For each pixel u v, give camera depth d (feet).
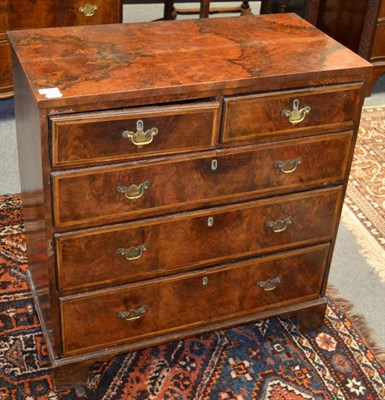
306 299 7.89
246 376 7.46
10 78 11.37
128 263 6.71
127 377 7.37
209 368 7.53
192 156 6.35
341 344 7.95
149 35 7.16
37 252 7.07
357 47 13.61
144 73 6.23
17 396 7.06
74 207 6.18
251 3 17.21
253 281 7.45
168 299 7.13
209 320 7.51
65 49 6.70
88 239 6.40
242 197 6.84
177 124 6.12
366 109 13.00
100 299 6.79
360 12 13.23
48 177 5.96
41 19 11.00
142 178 6.28
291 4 14.01
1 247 9.07
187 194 6.56
